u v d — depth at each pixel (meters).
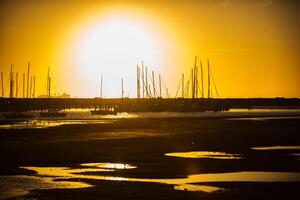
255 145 92.31
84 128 136.25
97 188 53.38
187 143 95.75
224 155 78.44
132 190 52.53
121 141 99.06
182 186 54.69
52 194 50.59
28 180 57.50
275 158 75.00
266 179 58.66
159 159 74.12
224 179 58.59
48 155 77.94
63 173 62.19
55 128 136.00
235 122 167.12
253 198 49.69
